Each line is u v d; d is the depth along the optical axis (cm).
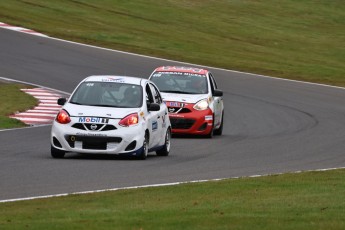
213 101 7162
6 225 3014
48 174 4544
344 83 12269
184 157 5638
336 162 5550
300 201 3647
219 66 12706
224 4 19488
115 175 4584
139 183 4306
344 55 15862
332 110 9562
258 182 4294
